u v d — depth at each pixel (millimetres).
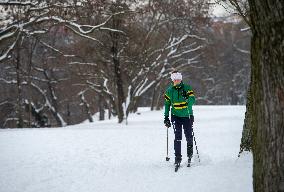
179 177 10398
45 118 68375
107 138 22859
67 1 37500
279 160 6070
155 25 53750
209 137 21516
